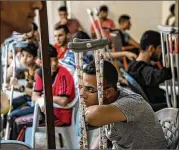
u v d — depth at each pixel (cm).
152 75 393
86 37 448
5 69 432
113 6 890
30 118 405
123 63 587
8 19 144
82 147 219
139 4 902
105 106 221
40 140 369
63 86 395
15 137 403
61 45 521
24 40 457
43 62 194
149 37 421
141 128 236
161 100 410
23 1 147
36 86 402
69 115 402
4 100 181
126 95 242
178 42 345
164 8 893
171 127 263
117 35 683
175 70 372
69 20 789
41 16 189
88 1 870
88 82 229
